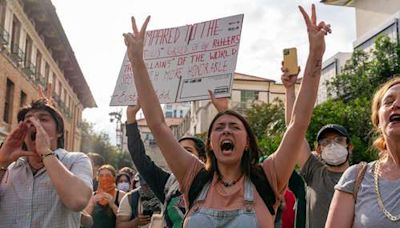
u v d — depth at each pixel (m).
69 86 38.56
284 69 4.08
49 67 30.77
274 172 3.22
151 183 4.16
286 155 3.22
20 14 23.56
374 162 2.83
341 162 4.91
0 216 3.36
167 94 4.79
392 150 2.71
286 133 3.29
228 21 4.71
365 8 26.03
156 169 4.20
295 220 4.33
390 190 2.63
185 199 3.33
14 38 23.38
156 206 5.43
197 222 3.02
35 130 3.46
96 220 5.80
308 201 5.02
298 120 3.24
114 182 6.40
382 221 2.56
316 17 3.33
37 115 3.55
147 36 5.04
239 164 3.25
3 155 3.37
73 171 3.43
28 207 3.31
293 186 4.31
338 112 15.24
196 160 3.39
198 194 3.22
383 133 2.78
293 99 4.02
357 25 26.59
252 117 30.23
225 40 4.67
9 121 22.66
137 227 5.55
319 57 3.29
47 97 4.07
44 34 28.12
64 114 36.66
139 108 4.39
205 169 3.32
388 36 18.20
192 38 4.82
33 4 24.17
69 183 3.20
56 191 3.32
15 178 3.40
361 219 2.65
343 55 23.12
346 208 2.76
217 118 3.34
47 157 3.24
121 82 4.64
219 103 4.55
